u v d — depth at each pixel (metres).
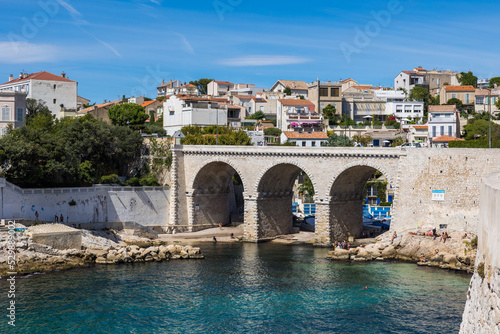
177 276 85.25
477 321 37.41
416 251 93.81
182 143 136.50
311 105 185.75
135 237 108.94
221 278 84.19
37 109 149.50
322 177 107.25
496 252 34.03
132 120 167.00
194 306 71.06
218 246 110.31
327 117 186.50
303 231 125.69
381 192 150.38
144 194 118.88
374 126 180.25
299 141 151.50
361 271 87.50
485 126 152.75
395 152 99.12
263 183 115.44
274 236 118.62
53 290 76.75
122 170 131.38
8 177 101.56
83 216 108.25
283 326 64.25
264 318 66.81
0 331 62.12
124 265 92.12
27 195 99.88
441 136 146.38
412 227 97.62
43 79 159.12
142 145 130.62
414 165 97.88
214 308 70.38
